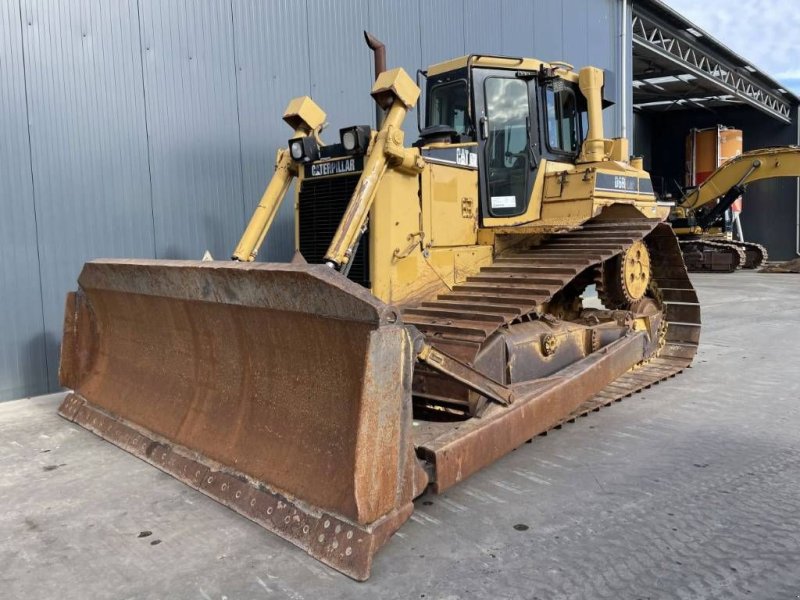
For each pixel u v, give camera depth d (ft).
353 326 9.09
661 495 11.26
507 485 11.82
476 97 16.37
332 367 9.69
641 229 17.25
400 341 9.11
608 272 18.80
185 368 12.78
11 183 17.69
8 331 17.85
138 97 19.99
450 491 11.59
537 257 16.24
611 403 17.07
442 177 15.34
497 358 13.69
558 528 10.11
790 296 42.11
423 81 28.96
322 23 24.85
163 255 20.77
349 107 25.96
